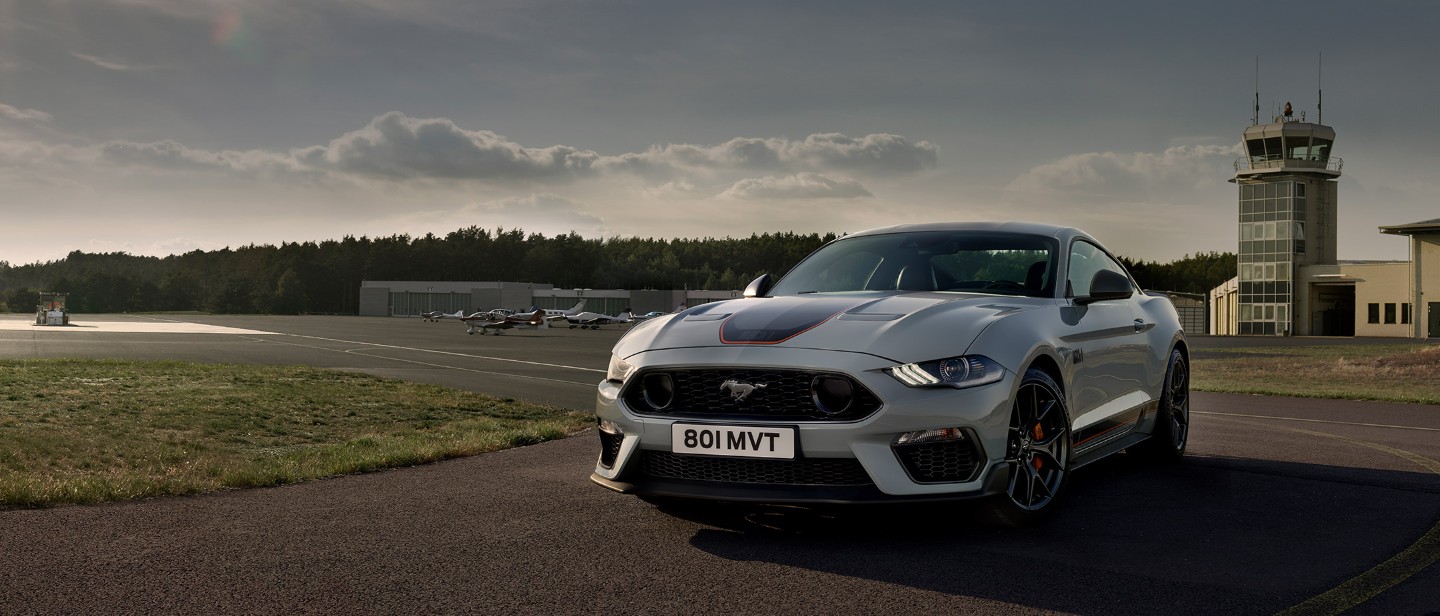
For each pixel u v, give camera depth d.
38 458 6.01
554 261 163.38
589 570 3.24
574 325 75.69
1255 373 20.20
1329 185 67.00
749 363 3.52
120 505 4.36
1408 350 34.50
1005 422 3.58
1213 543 3.62
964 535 3.74
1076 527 3.89
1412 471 5.32
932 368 3.47
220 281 157.75
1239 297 68.38
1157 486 4.84
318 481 5.05
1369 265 62.38
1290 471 5.31
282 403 10.02
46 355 21.31
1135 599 2.92
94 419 8.24
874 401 3.41
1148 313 5.41
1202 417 8.70
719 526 3.89
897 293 4.35
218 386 11.88
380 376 15.80
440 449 5.99
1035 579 3.13
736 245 179.62
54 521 3.98
